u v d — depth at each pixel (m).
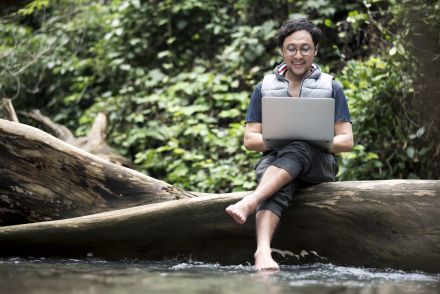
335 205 4.09
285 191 4.05
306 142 4.11
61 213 4.82
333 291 2.98
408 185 4.04
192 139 8.64
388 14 7.74
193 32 9.77
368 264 4.04
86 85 9.66
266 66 9.13
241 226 4.21
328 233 4.11
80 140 8.27
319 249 4.15
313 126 4.03
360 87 7.01
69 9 10.52
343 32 8.20
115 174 4.88
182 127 8.65
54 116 10.02
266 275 3.58
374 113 6.90
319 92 4.22
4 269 3.74
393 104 6.87
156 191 4.88
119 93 9.64
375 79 6.81
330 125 4.03
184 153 8.40
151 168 8.48
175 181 8.09
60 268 3.83
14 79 9.93
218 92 8.98
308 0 8.99
